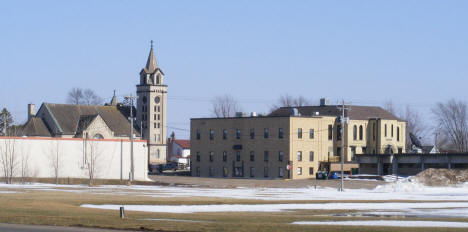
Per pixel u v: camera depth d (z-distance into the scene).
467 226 37.59
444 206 56.50
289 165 130.25
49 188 80.31
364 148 142.38
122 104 178.88
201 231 33.28
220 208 51.50
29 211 43.00
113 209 47.75
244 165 138.38
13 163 101.00
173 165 181.62
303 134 133.12
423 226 37.31
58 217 39.00
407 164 131.38
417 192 85.38
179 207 52.12
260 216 43.44
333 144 139.12
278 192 80.44
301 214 46.53
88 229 34.25
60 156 105.31
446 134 179.62
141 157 112.31
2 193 64.56
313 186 99.75
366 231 33.84
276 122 133.38
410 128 194.12
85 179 105.19
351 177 127.62
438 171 103.69
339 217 43.53
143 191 78.12
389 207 54.78
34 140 103.31
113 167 109.31
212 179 126.75
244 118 138.88
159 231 33.59
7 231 32.97
